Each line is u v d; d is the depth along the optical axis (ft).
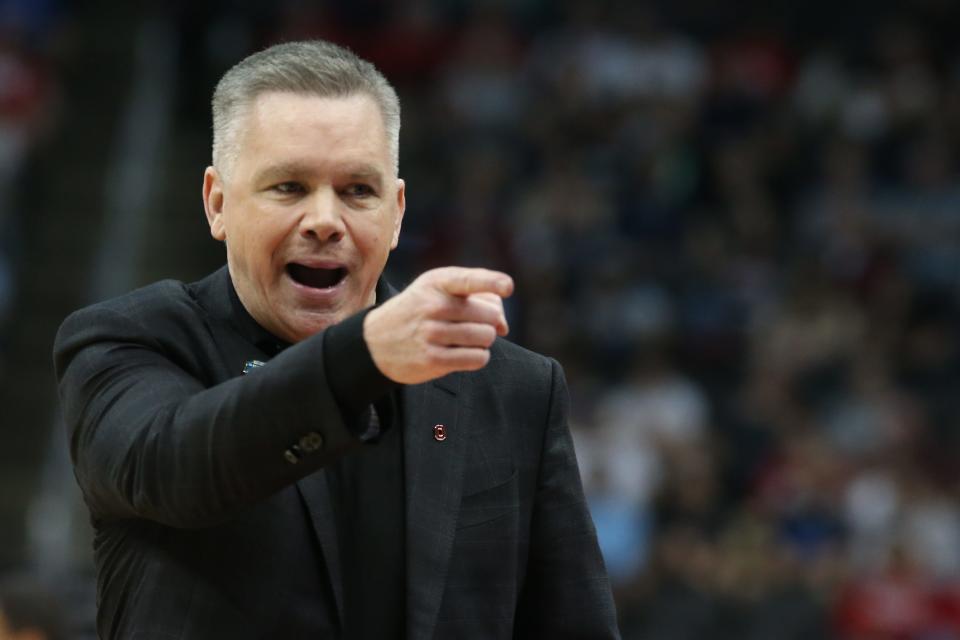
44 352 147.02
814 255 153.17
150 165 157.07
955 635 112.57
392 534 26.94
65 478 123.65
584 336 145.18
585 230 153.99
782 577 114.21
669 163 159.74
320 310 26.99
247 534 25.79
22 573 55.01
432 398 28.09
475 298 22.26
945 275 151.12
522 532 28.81
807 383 138.10
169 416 24.18
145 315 27.30
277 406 22.94
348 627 26.35
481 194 156.46
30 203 152.05
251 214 26.50
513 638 29.99
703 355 144.46
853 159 161.68
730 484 128.36
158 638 25.38
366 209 26.76
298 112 26.22
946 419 135.54
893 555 115.85
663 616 113.29
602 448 127.54
